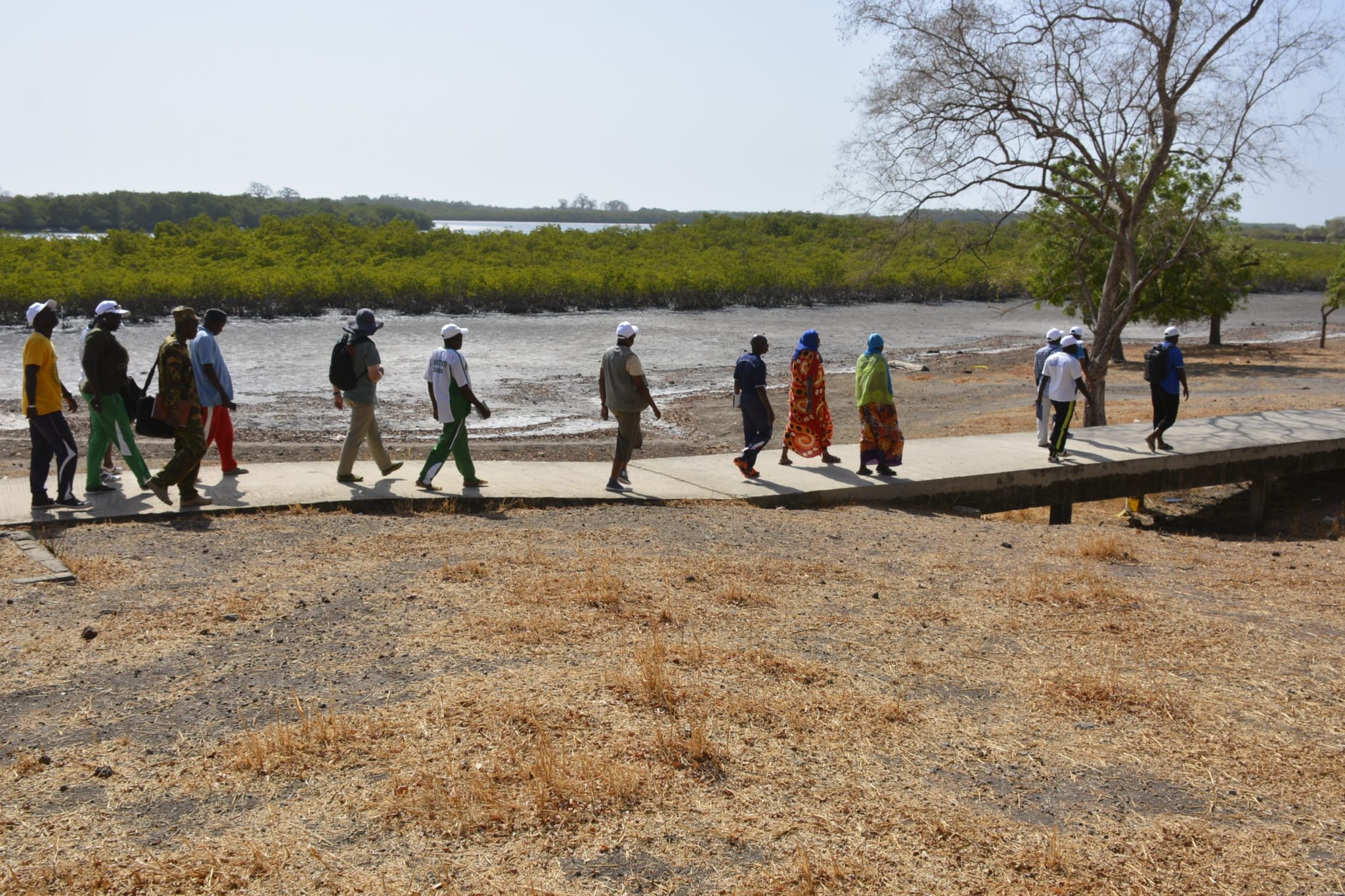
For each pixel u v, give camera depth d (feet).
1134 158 74.33
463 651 19.19
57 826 12.45
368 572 24.63
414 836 12.50
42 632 19.43
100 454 31.22
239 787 13.58
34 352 28.63
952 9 62.08
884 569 27.63
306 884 11.41
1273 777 15.25
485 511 33.06
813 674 18.67
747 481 38.75
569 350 129.39
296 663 18.35
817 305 224.53
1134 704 17.89
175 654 18.61
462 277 190.49
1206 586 27.12
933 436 70.28
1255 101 59.88
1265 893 12.07
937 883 12.01
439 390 33.50
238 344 125.49
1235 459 48.42
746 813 13.44
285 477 35.32
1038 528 36.45
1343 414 61.00
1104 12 60.85
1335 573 29.43
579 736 15.43
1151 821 13.80
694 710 16.65
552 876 11.75
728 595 23.67
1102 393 63.10
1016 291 247.09
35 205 390.83
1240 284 127.54
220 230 231.09
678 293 209.26
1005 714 17.44
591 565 26.00
